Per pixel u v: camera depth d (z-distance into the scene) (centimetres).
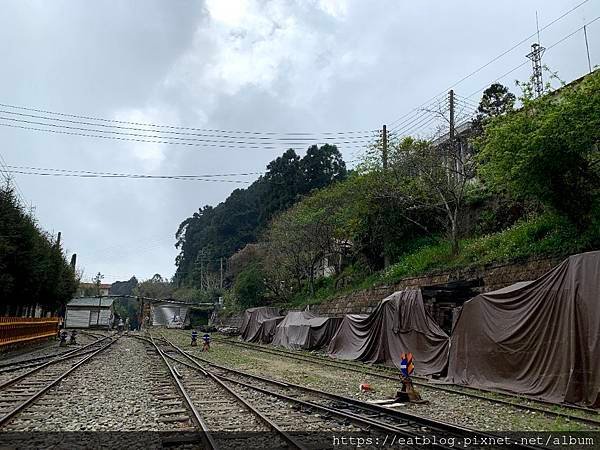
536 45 2955
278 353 2953
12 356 2522
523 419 1020
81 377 1598
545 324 1312
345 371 1989
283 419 950
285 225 4666
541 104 1791
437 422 899
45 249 3319
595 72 1678
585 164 1692
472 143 2142
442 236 3216
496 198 2873
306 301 4547
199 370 1836
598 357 1130
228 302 7456
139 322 10669
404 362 1253
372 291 3247
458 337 1659
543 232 2111
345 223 4006
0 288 2534
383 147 3350
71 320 8831
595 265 1189
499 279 2109
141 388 1367
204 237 11100
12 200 2603
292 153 6556
